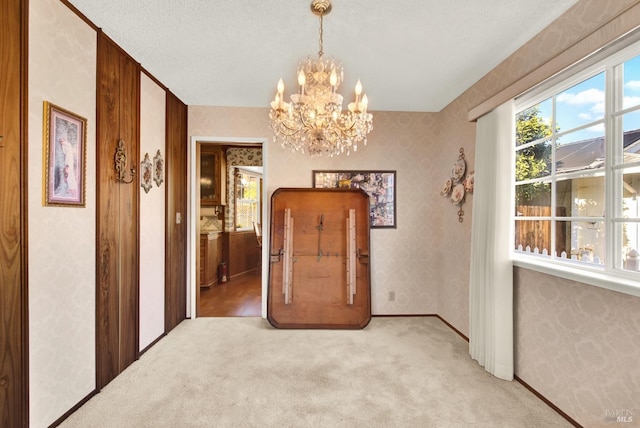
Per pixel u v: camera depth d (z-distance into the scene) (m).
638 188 1.41
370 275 3.20
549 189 1.94
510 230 2.02
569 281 1.63
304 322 2.97
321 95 1.72
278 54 2.19
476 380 2.04
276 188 3.29
